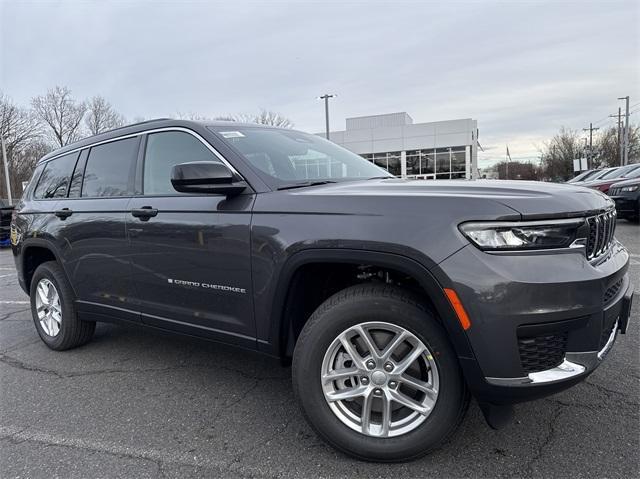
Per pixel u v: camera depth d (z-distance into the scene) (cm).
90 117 5588
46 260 450
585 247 214
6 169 4119
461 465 228
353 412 239
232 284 270
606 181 1369
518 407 278
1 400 324
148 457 247
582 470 220
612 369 324
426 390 223
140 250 319
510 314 198
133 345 428
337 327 232
